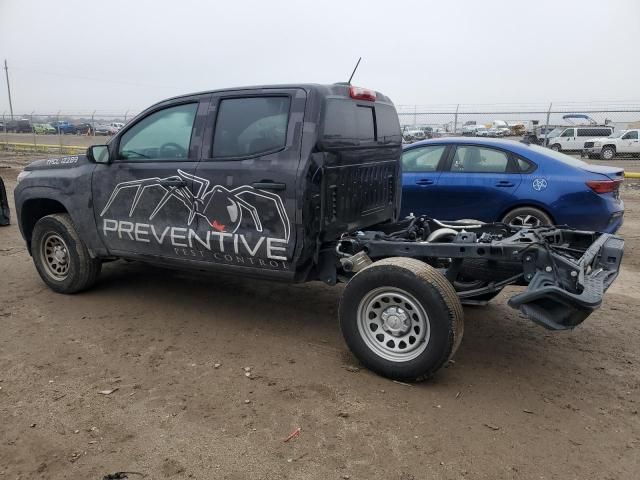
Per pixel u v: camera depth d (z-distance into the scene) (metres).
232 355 4.23
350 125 4.48
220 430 3.21
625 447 3.11
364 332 3.91
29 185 5.58
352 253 4.28
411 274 3.62
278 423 3.28
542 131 29.56
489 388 3.77
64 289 5.54
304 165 4.01
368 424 3.29
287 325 4.87
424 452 3.03
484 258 3.81
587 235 4.59
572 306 3.44
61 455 2.96
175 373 3.91
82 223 5.26
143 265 6.77
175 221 4.68
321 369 4.00
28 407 3.43
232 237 4.36
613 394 3.72
